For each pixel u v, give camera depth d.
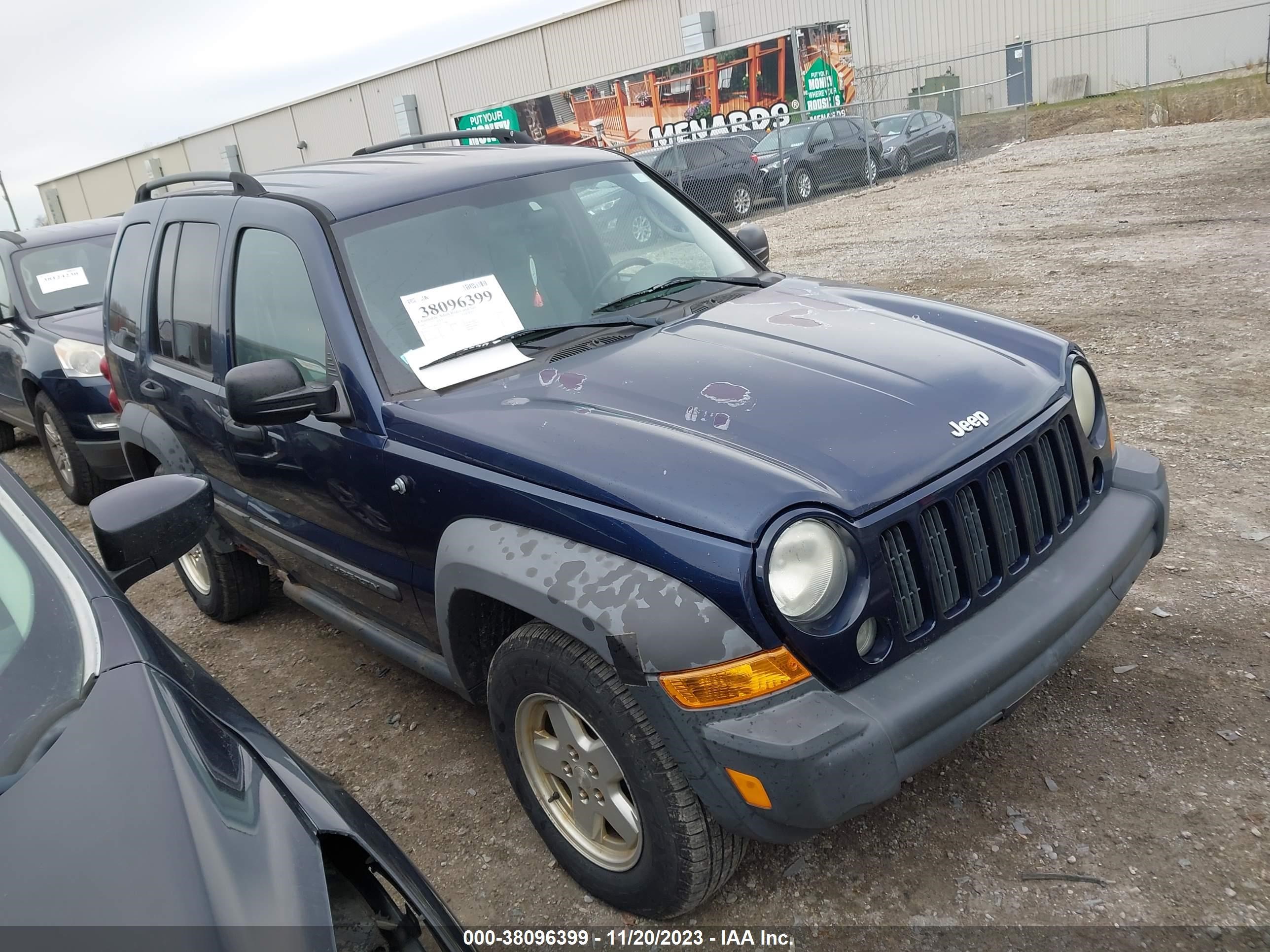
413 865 1.77
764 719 2.10
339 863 1.66
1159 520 2.94
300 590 3.97
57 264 7.82
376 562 3.17
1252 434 5.06
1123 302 8.01
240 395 2.82
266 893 1.37
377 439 2.92
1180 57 26.91
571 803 2.66
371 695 4.05
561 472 2.40
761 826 2.16
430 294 3.14
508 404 2.76
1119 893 2.43
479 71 40.78
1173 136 19.38
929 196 17.22
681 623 2.12
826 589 2.19
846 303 3.38
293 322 3.30
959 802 2.82
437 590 2.69
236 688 4.29
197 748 1.59
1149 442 5.15
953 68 30.47
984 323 3.19
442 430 2.73
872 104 23.98
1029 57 24.97
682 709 2.13
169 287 4.18
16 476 2.27
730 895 2.63
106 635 1.82
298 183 3.69
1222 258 8.96
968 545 2.43
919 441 2.43
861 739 2.10
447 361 3.03
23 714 1.66
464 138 4.49
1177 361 6.38
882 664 2.26
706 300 3.44
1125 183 14.35
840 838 2.76
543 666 2.44
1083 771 2.86
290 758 1.82
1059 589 2.54
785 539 2.13
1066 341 3.10
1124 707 3.11
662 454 2.35
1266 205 10.98
